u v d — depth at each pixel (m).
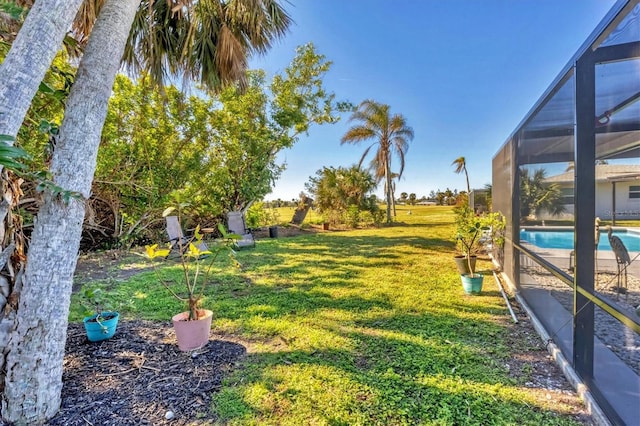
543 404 1.86
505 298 3.73
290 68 10.24
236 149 9.57
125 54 3.23
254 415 1.77
